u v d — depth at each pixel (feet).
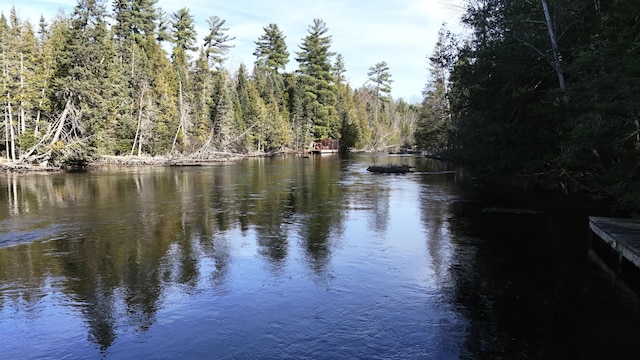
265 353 19.36
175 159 155.84
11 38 120.67
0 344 20.43
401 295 26.14
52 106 129.18
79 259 33.86
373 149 296.71
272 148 234.17
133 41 192.24
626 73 36.19
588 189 60.59
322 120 268.41
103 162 139.44
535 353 19.29
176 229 44.68
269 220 49.29
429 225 46.11
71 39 122.31
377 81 353.92
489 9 67.92
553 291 26.68
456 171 118.11
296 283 28.25
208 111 200.64
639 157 38.01
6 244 38.47
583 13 57.06
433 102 183.73
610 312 23.53
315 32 266.77
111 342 20.53
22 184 86.69
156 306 24.62
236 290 27.07
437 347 19.81
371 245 37.86
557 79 62.49
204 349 19.79
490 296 25.91
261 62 285.02
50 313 23.71
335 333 21.21
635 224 35.29
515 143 65.05
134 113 160.45
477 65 68.49
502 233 42.09
